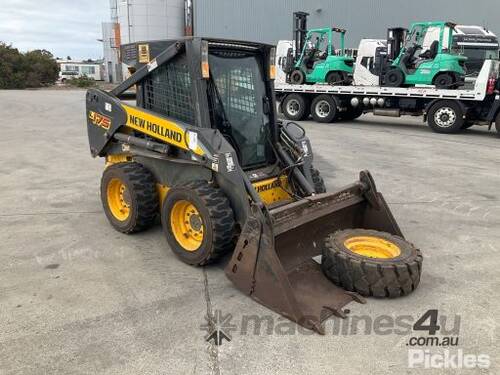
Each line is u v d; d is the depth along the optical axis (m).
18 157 8.77
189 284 3.77
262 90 4.63
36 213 5.53
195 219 3.99
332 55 15.54
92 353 2.88
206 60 3.93
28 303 3.47
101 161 8.46
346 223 4.27
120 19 35.31
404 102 13.45
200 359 2.83
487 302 3.55
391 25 28.30
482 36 16.84
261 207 3.33
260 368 2.76
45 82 39.84
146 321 3.24
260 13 29.33
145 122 4.41
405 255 3.54
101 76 47.59
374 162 8.56
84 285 3.76
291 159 4.63
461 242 4.77
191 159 4.08
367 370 2.76
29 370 2.73
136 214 4.53
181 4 34.41
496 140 11.45
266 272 3.33
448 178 7.42
